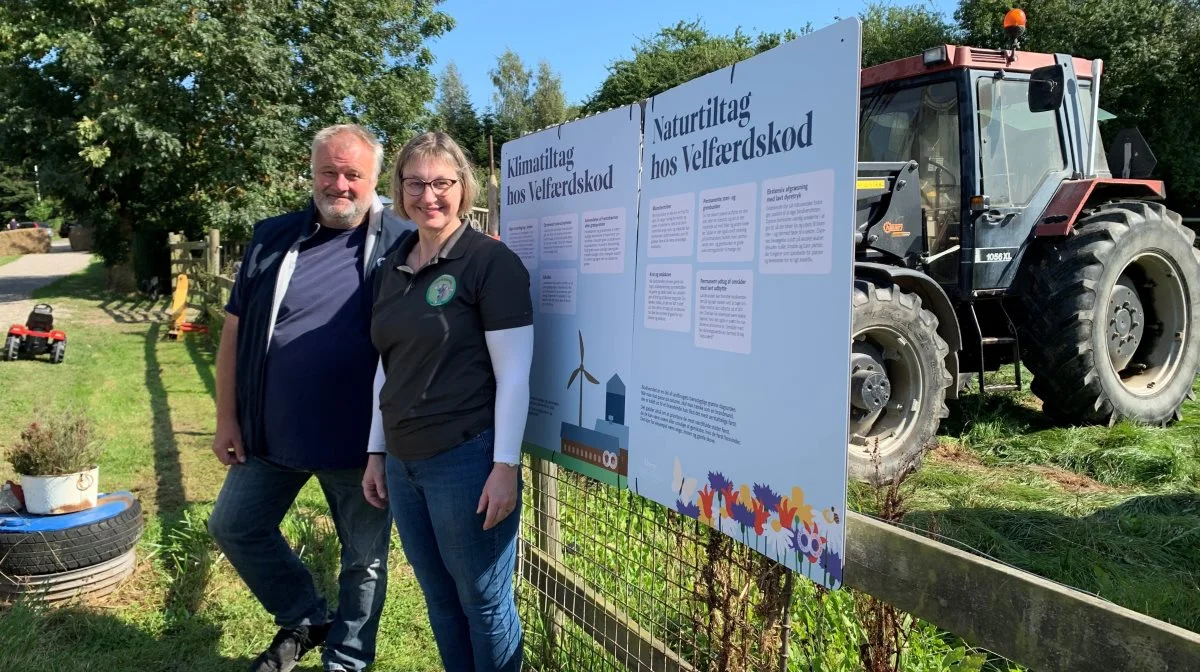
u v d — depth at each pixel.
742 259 1.73
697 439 1.88
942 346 4.88
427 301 2.17
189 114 14.70
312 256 2.74
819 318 1.52
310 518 4.05
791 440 1.61
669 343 1.97
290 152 15.48
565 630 2.85
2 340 10.44
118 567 3.51
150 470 5.25
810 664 2.38
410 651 3.11
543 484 2.95
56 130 15.77
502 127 49.84
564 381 2.44
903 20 24.31
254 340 2.72
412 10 18.00
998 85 5.49
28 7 15.05
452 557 2.24
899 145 5.76
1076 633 1.33
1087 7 19.23
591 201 2.28
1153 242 5.77
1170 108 19.31
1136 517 3.92
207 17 14.22
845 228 1.46
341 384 2.67
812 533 1.56
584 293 2.33
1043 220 5.69
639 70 36.12
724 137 1.77
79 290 17.89
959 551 1.54
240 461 2.83
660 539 2.68
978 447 5.44
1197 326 6.09
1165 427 5.98
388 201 3.42
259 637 3.21
